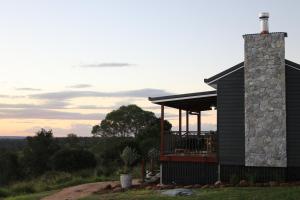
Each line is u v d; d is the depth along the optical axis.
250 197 14.84
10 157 50.41
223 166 19.52
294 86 18.56
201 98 20.62
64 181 26.81
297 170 18.36
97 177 27.22
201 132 21.64
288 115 18.56
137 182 21.98
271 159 18.48
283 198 14.34
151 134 48.59
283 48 18.50
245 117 18.97
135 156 21.72
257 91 18.81
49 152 50.31
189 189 17.67
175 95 20.66
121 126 66.62
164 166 20.61
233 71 19.56
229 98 19.55
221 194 15.72
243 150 19.11
